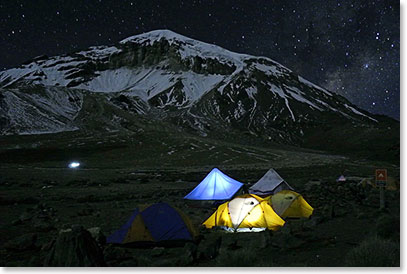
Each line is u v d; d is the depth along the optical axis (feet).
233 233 42.42
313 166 286.66
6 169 213.25
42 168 240.94
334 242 34.42
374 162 353.31
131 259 30.50
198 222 51.16
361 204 65.57
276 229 43.11
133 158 375.45
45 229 45.29
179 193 94.48
